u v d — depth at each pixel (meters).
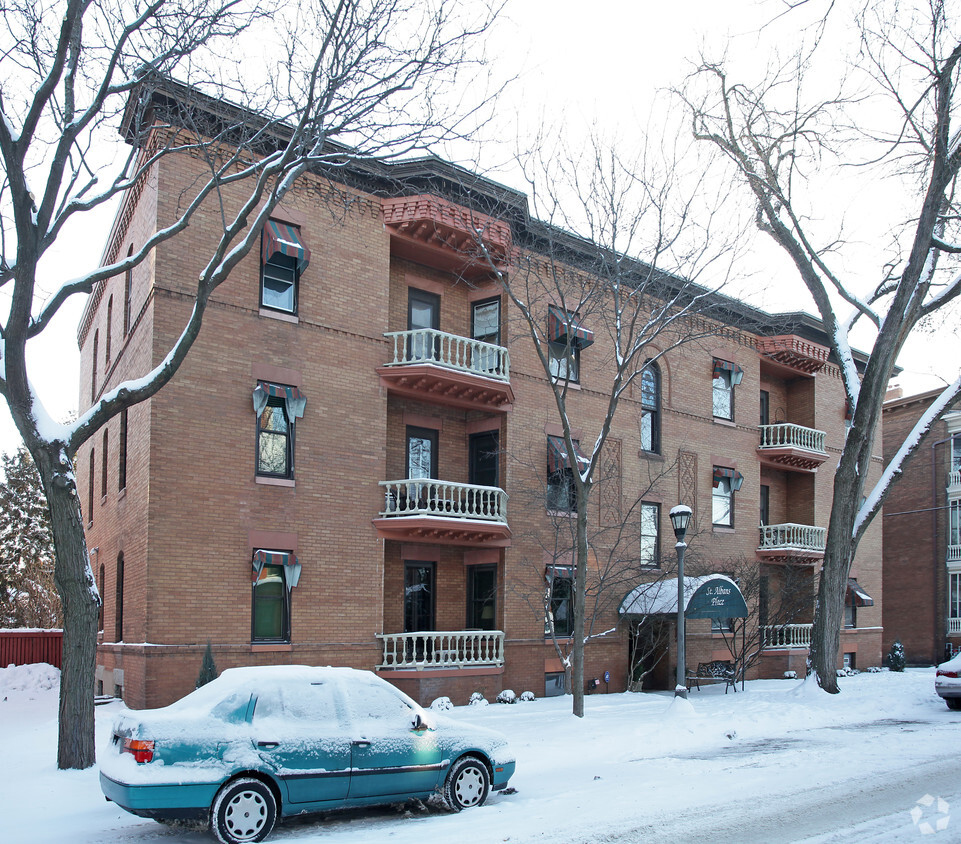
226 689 8.77
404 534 20.08
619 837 8.14
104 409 12.09
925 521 39.94
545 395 23.22
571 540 22.98
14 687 23.39
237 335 17.95
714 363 28.97
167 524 16.52
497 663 20.64
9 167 11.26
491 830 8.45
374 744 9.09
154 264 17.16
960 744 13.84
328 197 18.17
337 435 19.16
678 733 14.82
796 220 21.92
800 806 9.40
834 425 34.00
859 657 34.28
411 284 22.14
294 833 8.62
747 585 25.95
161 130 17.42
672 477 26.80
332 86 12.75
